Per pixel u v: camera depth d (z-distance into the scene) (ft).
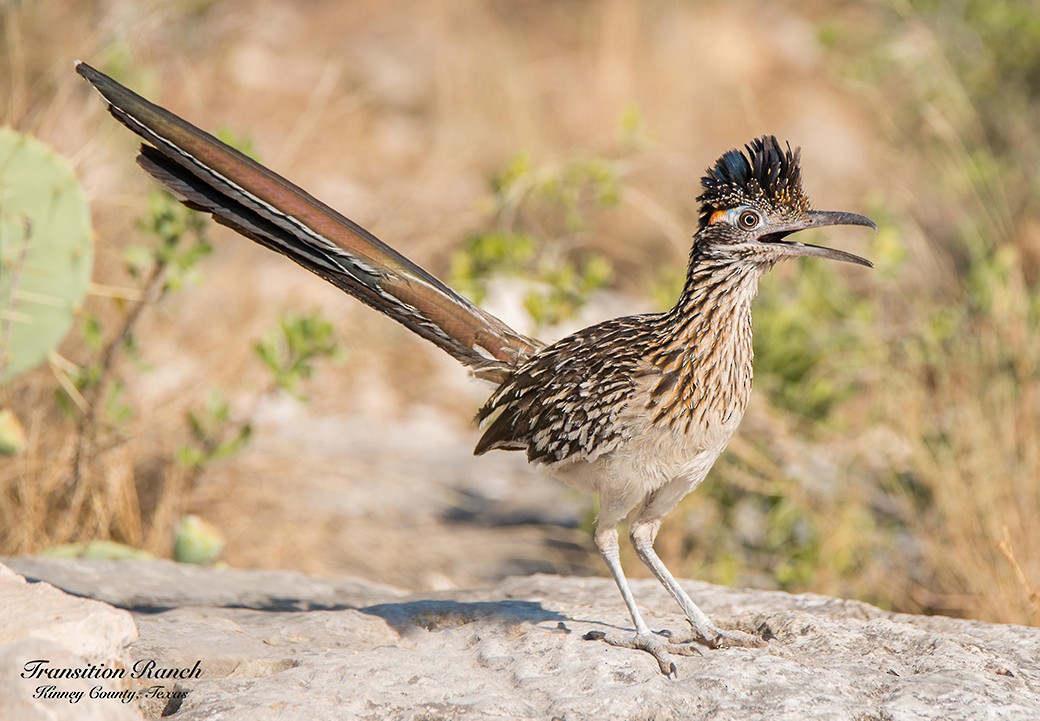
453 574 42.22
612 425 22.27
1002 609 33.81
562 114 77.41
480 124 75.51
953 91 56.90
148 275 42.24
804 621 22.68
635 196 58.23
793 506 39.65
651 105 77.20
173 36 67.05
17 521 36.86
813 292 44.09
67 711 15.66
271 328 45.60
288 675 20.11
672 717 18.74
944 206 57.93
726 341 22.56
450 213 62.90
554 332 44.01
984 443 37.76
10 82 48.03
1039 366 40.27
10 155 33.53
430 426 55.62
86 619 17.42
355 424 53.83
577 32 86.53
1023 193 55.57
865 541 38.91
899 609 37.27
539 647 21.43
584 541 44.14
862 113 75.15
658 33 83.82
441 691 19.52
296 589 28.48
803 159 70.85
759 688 19.52
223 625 23.41
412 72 81.30
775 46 84.64
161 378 43.68
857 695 19.45
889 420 40.65
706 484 40.68
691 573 39.86
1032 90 59.06
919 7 60.80
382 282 24.91
